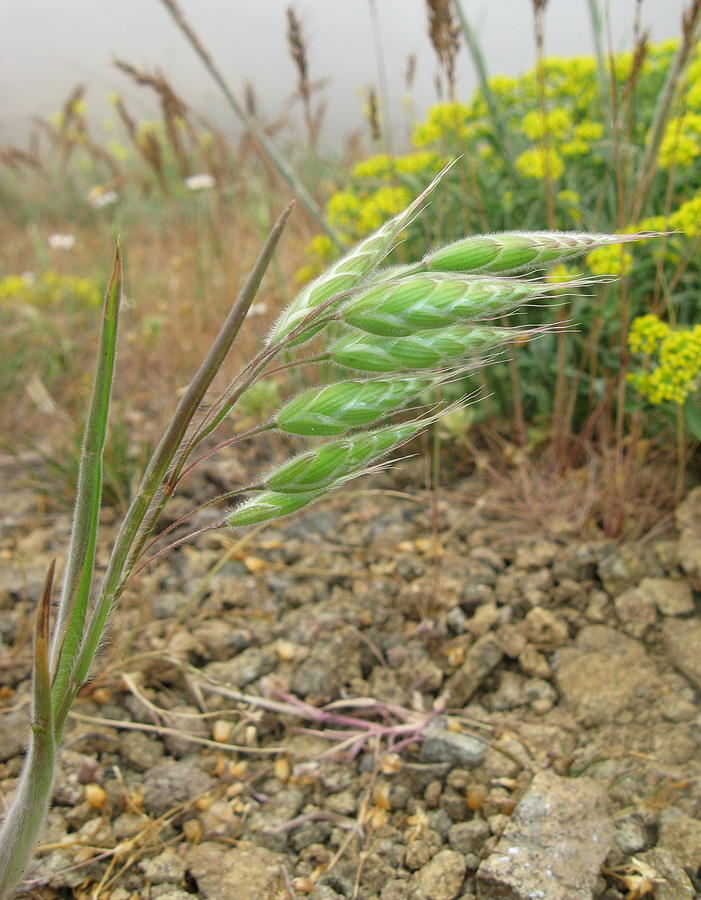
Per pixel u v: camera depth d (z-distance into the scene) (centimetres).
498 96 33
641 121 29
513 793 16
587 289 25
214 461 28
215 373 9
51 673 10
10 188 74
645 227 23
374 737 18
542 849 14
